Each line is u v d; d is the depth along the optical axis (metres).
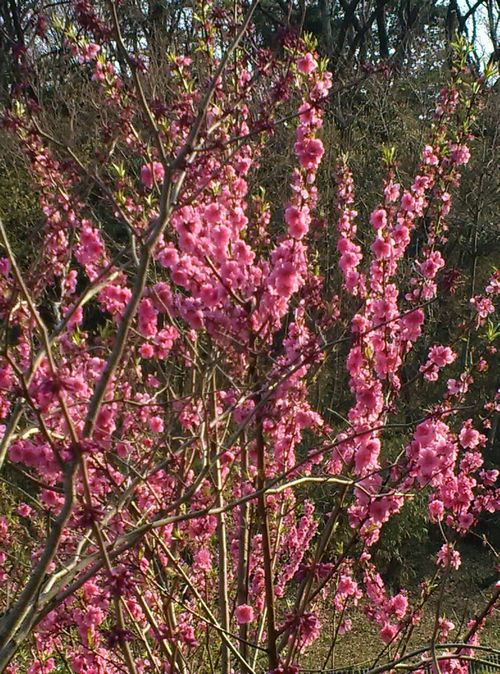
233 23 4.19
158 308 3.15
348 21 16.89
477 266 12.12
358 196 11.08
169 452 3.23
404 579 9.62
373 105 12.66
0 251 6.30
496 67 4.45
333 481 3.13
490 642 7.48
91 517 2.39
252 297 3.00
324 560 5.38
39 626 3.54
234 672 4.31
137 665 4.09
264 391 3.10
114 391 3.28
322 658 7.42
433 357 3.52
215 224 3.12
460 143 4.29
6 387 2.81
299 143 3.18
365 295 3.60
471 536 10.09
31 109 3.41
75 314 3.28
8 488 5.18
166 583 4.04
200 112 2.77
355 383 3.42
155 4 10.59
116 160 5.31
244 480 3.85
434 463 3.11
